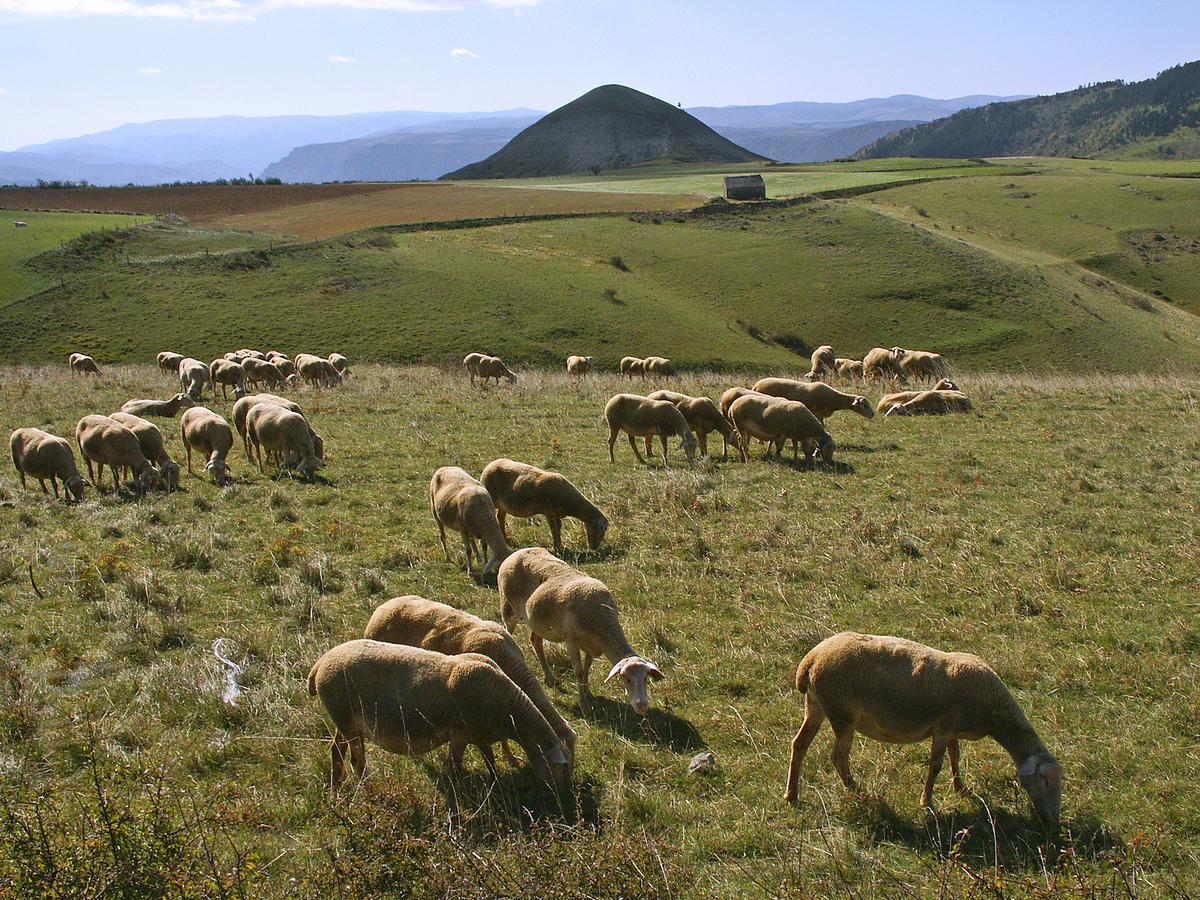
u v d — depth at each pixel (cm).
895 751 793
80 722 796
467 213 9875
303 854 631
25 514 1420
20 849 541
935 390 2477
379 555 1254
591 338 5838
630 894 570
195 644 971
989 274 7600
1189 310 8112
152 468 1639
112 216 8756
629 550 1307
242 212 10031
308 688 761
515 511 1306
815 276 7525
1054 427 2145
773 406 1833
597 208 10256
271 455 1830
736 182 10719
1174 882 613
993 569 1205
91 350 5031
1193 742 794
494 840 654
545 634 922
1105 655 955
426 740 705
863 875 624
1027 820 689
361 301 6066
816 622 1046
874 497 1570
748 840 665
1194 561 1206
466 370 3797
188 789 698
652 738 814
